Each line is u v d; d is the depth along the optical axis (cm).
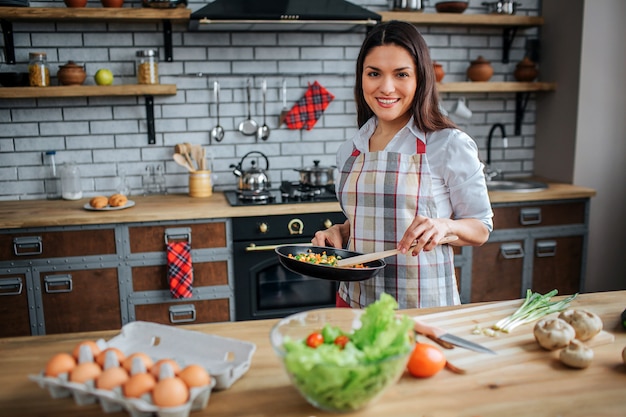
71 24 333
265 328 147
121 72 342
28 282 286
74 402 111
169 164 355
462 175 171
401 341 104
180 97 350
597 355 130
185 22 335
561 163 373
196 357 122
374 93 168
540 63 391
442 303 177
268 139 364
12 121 334
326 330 113
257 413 107
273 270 314
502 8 368
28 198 341
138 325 131
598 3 348
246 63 355
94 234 289
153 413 101
